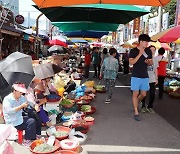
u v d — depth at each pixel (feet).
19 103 14.48
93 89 31.96
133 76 20.97
